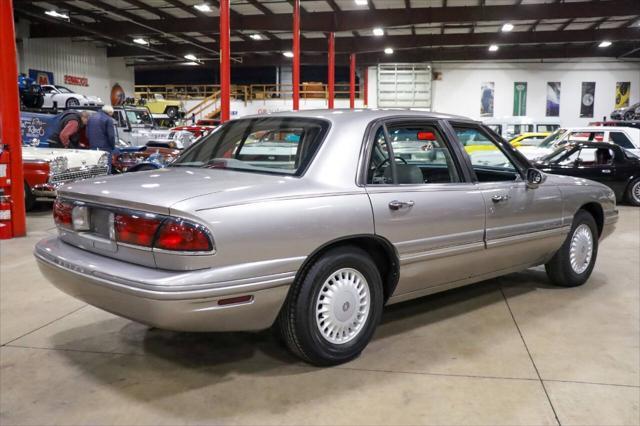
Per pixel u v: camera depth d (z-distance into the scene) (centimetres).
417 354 350
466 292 488
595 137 1398
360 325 338
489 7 2142
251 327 296
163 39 2930
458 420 270
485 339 376
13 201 727
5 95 710
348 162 329
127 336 380
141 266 282
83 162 974
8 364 334
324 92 3400
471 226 385
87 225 313
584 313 432
